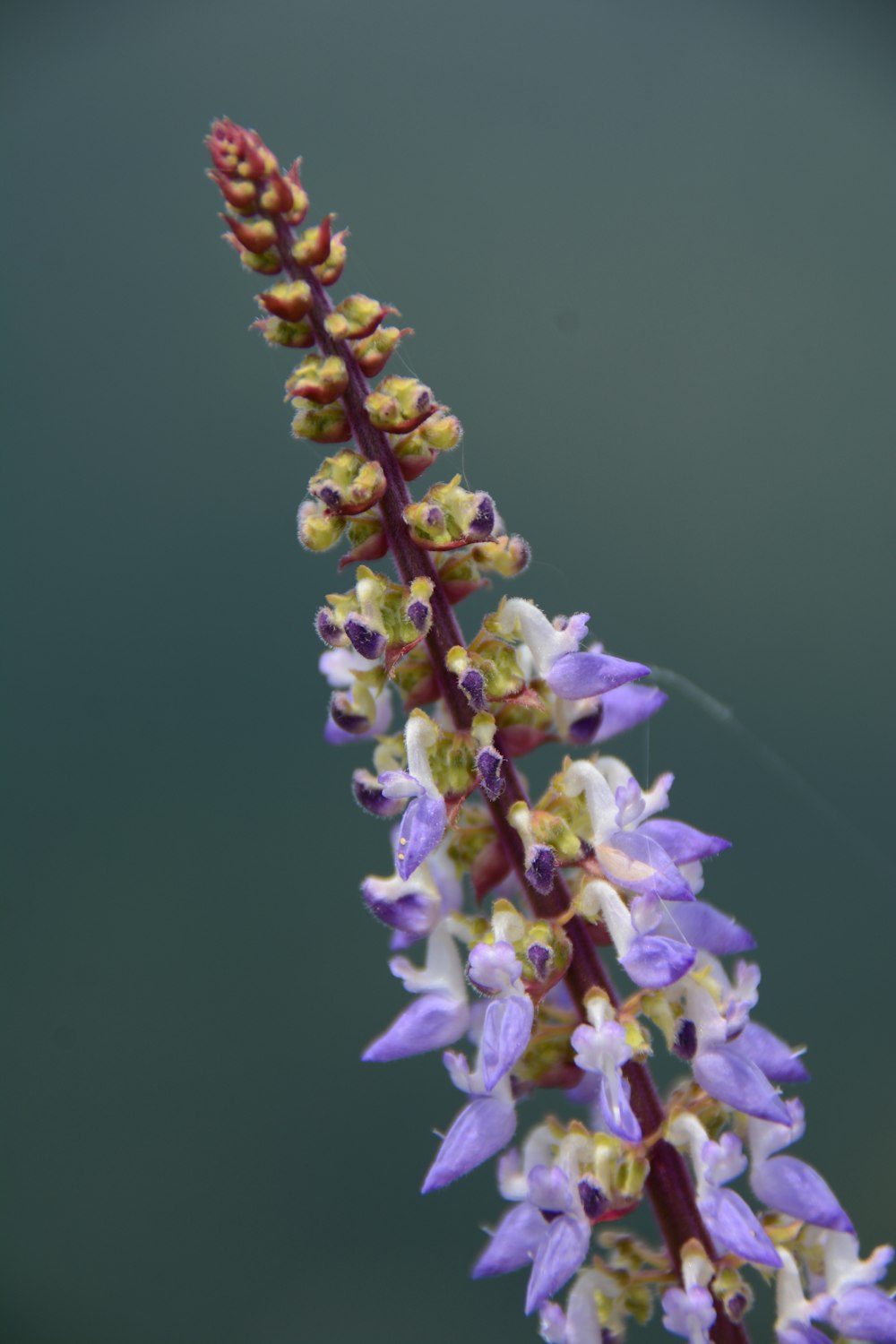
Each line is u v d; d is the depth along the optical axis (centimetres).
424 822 23
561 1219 23
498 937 23
